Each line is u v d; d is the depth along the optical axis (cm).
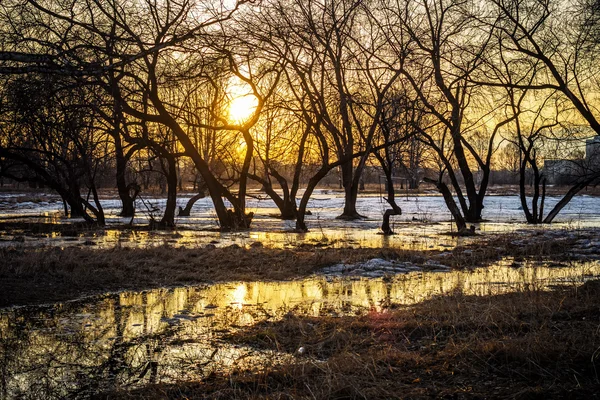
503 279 1216
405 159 3303
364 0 2361
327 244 1895
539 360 579
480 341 659
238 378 584
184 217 3391
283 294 1066
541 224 2958
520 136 3062
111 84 1845
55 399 554
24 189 7075
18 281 1104
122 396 550
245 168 2655
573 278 1176
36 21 1659
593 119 2177
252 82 2347
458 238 2166
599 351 585
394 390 534
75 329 803
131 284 1138
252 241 2006
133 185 2600
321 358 650
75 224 2664
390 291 1093
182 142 2383
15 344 731
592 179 2903
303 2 2367
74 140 2061
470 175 3170
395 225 2845
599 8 2052
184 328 806
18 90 1471
